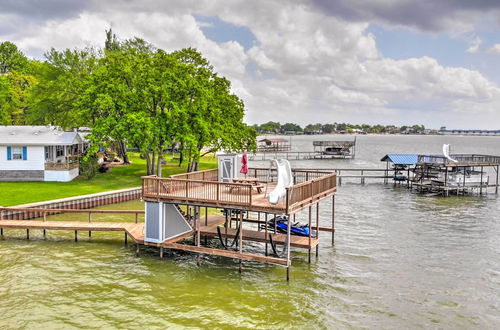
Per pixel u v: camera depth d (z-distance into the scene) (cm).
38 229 2859
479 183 4781
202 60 5028
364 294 1862
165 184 2273
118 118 4431
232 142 4869
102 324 1552
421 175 5081
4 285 1891
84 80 5262
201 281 1977
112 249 2439
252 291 1867
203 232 2434
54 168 4431
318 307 1720
